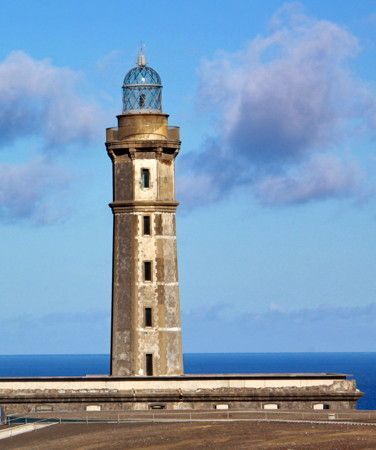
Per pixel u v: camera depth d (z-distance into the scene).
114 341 159.38
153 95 164.25
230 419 133.25
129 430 126.75
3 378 152.25
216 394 151.50
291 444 109.12
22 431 134.38
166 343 158.62
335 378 152.25
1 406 151.50
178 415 141.38
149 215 159.88
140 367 158.50
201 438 116.62
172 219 160.62
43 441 124.81
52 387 152.00
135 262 159.50
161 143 159.88
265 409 150.12
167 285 159.38
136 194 159.88
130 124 160.62
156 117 161.00
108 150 161.38
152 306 159.12
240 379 152.12
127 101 164.50
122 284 159.62
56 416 145.38
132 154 159.88
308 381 152.00
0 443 126.06
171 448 112.38
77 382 152.00
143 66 165.00
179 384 152.25
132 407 151.62
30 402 151.62
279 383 152.00
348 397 151.75
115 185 161.12
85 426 133.75
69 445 120.12
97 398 151.62
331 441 109.75
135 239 159.75
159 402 152.00
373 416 135.38
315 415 137.62
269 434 116.19
